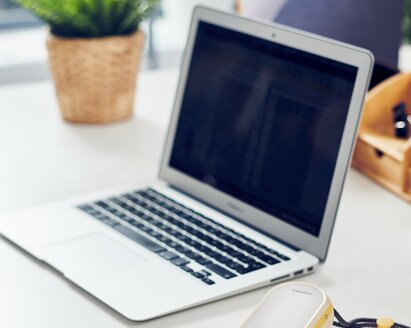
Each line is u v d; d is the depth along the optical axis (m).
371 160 1.40
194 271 1.07
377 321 0.96
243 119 1.26
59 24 1.56
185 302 1.00
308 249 1.13
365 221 1.25
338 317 0.97
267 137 1.22
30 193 1.34
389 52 1.56
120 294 1.02
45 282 1.07
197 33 1.35
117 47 1.57
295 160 1.17
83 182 1.39
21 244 1.15
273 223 1.18
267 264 1.09
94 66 1.57
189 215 1.24
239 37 1.28
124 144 1.55
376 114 1.44
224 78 1.30
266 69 1.24
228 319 0.98
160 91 1.84
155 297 1.01
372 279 1.09
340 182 1.11
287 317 0.88
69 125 1.64
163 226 1.20
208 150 1.30
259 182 1.21
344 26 1.55
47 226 1.21
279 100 1.21
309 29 1.58
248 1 1.72
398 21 1.56
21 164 1.46
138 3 1.57
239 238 1.17
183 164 1.33
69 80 1.59
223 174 1.27
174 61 2.41
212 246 1.14
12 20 2.42
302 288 0.94
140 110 1.72
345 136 1.11
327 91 1.15
